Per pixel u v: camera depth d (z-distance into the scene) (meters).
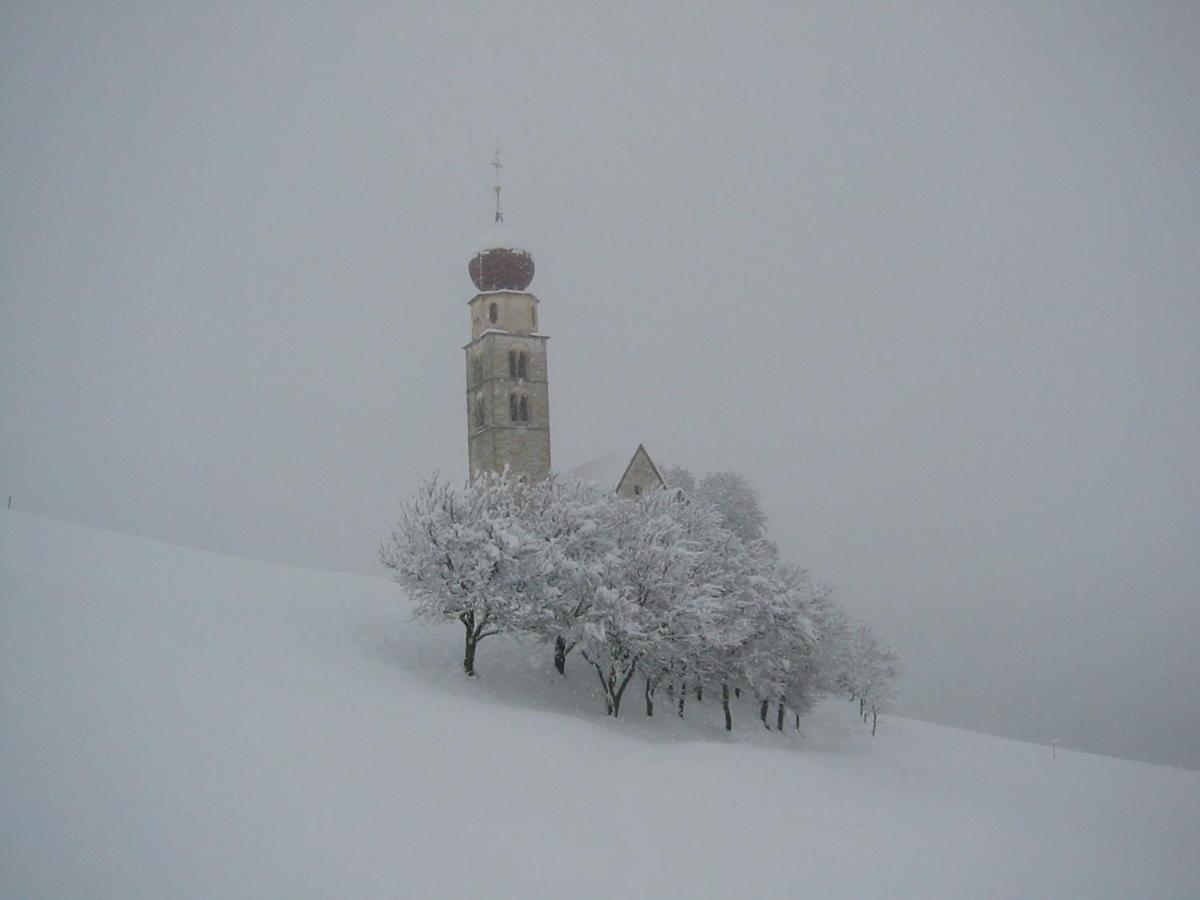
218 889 12.86
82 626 28.09
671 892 15.81
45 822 13.94
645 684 47.31
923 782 42.06
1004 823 30.95
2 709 18.67
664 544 44.41
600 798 22.36
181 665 26.19
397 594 49.91
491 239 76.69
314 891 13.27
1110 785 51.84
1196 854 32.78
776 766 30.27
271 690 25.83
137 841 13.90
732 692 55.28
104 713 19.77
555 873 15.76
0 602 28.42
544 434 75.88
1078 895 21.02
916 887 18.73
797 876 18.03
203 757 18.22
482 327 76.88
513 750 26.06
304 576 48.97
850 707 66.81
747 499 75.69
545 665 44.84
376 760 20.95
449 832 16.89
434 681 36.91
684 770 27.39
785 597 49.12
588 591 41.50
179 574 40.59
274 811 16.09
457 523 40.31
